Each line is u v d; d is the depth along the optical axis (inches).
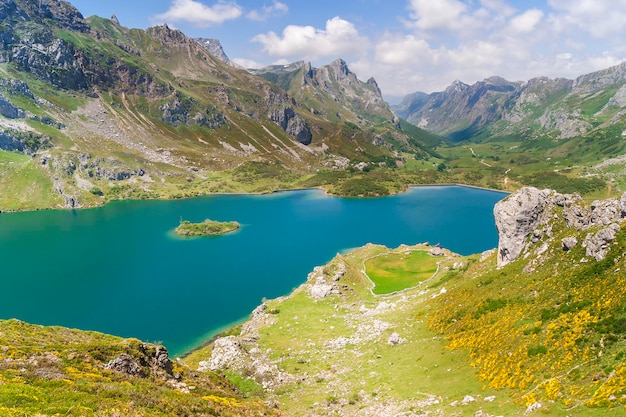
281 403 2320.4
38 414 1187.3
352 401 2203.5
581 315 2074.3
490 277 3257.9
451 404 1888.5
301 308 4296.3
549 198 3464.6
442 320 2997.0
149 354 2112.5
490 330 2455.7
